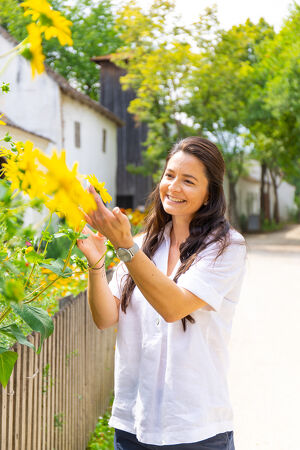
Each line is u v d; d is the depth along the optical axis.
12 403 2.27
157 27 23.19
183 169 1.83
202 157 1.83
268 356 6.40
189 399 1.72
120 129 29.06
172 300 1.57
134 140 28.92
